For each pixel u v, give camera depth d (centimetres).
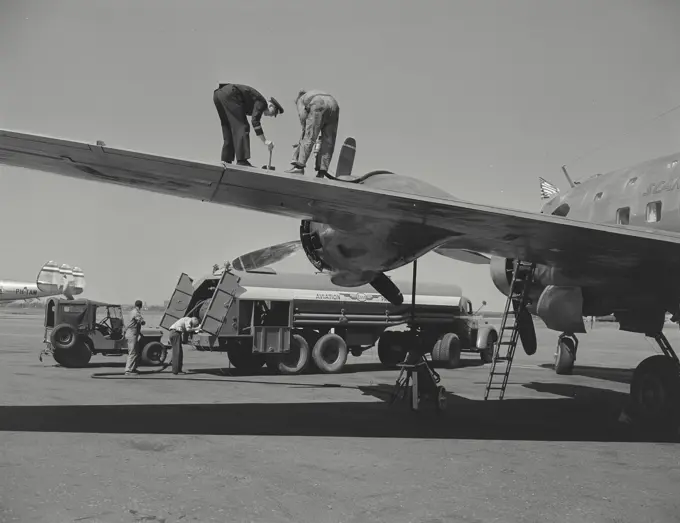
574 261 811
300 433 721
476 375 1555
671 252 689
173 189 673
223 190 658
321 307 1557
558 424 816
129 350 1418
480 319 1930
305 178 598
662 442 700
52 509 431
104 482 502
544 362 2130
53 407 887
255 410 892
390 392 1123
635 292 891
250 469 552
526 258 849
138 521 411
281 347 1468
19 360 1731
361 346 1742
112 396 1014
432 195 785
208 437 687
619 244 684
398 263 814
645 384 836
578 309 923
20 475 518
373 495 479
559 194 1140
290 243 1130
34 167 623
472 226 683
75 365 1581
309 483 510
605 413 925
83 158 583
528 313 1029
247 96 646
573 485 513
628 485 514
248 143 655
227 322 1449
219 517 422
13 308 16925
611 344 3581
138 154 557
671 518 429
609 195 966
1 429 712
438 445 666
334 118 685
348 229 754
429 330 1812
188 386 1181
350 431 739
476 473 549
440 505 455
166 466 557
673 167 873
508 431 756
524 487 505
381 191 608
